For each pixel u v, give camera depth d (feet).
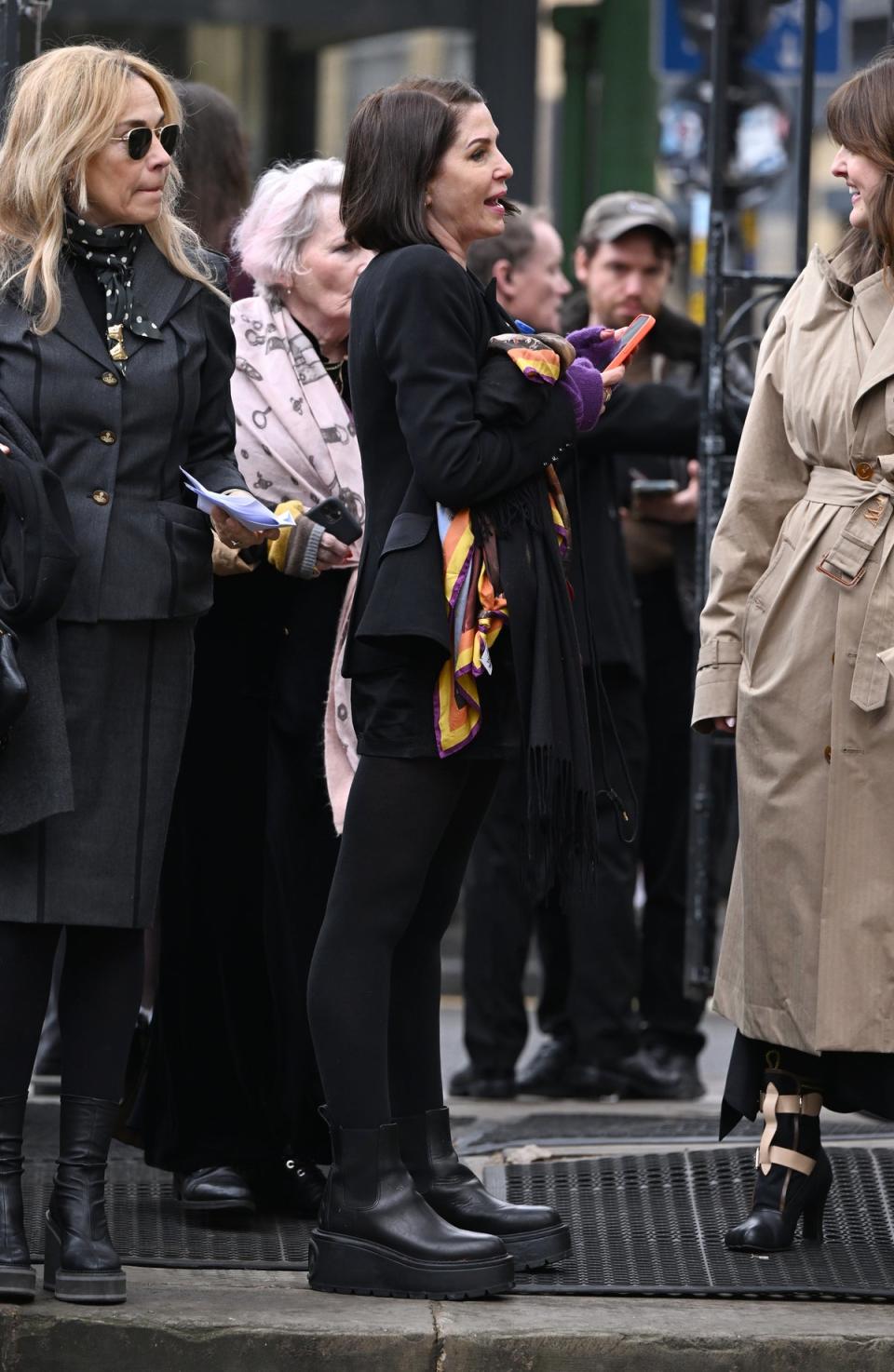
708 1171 47.47
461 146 39.24
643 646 63.62
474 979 62.64
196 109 51.70
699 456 56.90
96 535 37.99
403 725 38.50
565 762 38.27
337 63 99.35
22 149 38.17
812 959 40.29
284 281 45.78
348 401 46.78
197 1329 36.88
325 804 44.62
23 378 37.81
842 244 41.68
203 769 45.03
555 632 38.60
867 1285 40.29
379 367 38.88
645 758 61.67
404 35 99.45
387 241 39.52
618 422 58.59
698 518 57.82
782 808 40.70
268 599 45.34
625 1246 42.65
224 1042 45.19
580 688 38.86
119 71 38.42
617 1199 46.01
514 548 38.42
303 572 43.39
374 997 38.99
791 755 40.63
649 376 64.08
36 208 38.04
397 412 38.68
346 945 38.99
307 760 44.65
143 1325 36.91
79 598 37.83
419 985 41.04
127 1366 36.83
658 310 63.57
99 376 38.22
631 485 63.16
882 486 40.16
